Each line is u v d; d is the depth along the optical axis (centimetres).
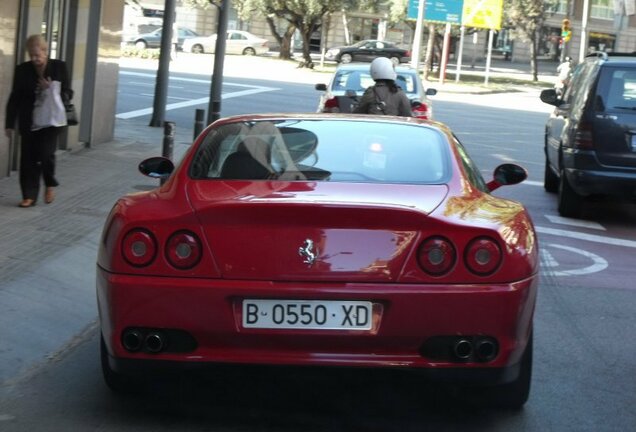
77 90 1517
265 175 520
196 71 3962
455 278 450
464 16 4853
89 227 964
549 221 1217
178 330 451
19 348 620
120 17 1703
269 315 447
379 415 515
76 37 1483
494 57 7869
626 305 802
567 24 4678
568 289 854
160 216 459
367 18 7025
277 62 5472
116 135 1805
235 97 2911
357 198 476
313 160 535
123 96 2670
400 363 449
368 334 445
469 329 448
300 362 449
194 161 534
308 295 443
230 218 452
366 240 450
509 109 3509
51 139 1040
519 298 454
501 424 508
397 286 446
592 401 554
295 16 5169
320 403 532
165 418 504
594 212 1301
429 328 446
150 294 449
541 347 667
